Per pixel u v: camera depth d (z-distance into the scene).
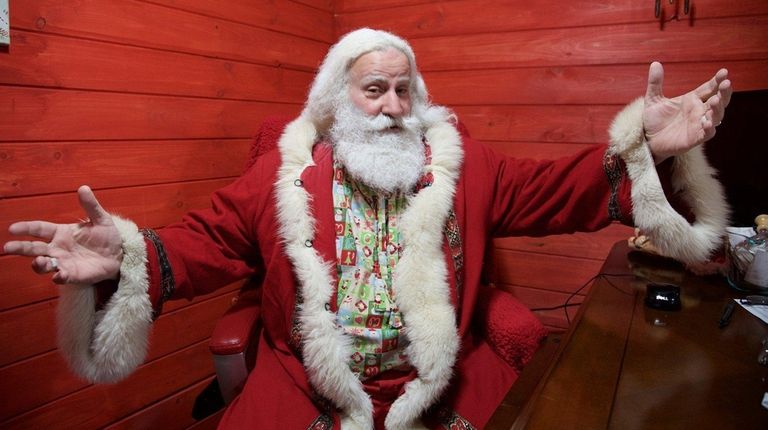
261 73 1.86
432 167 1.22
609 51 1.68
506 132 1.87
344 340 1.11
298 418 1.10
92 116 1.41
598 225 1.15
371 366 1.16
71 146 1.38
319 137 1.30
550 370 0.80
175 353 1.69
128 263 1.04
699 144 0.97
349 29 2.11
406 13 1.99
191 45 1.62
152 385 1.64
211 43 1.68
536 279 1.89
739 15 1.52
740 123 1.18
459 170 1.24
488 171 1.27
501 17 1.83
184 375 1.73
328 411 1.12
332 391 1.09
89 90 1.40
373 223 1.19
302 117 1.33
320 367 1.08
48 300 1.38
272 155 1.28
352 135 1.18
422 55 1.98
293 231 1.15
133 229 1.07
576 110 1.75
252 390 1.14
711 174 1.06
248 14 1.78
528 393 0.89
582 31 1.71
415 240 1.14
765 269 1.08
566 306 1.75
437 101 1.97
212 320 1.79
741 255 1.11
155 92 1.54
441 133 1.28
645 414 0.68
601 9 1.68
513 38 1.82
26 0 1.26
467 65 1.90
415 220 1.14
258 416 1.08
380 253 1.17
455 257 1.19
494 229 1.30
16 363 1.33
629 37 1.65
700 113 0.94
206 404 1.66
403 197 1.21
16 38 1.25
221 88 1.73
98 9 1.39
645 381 0.76
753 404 0.70
